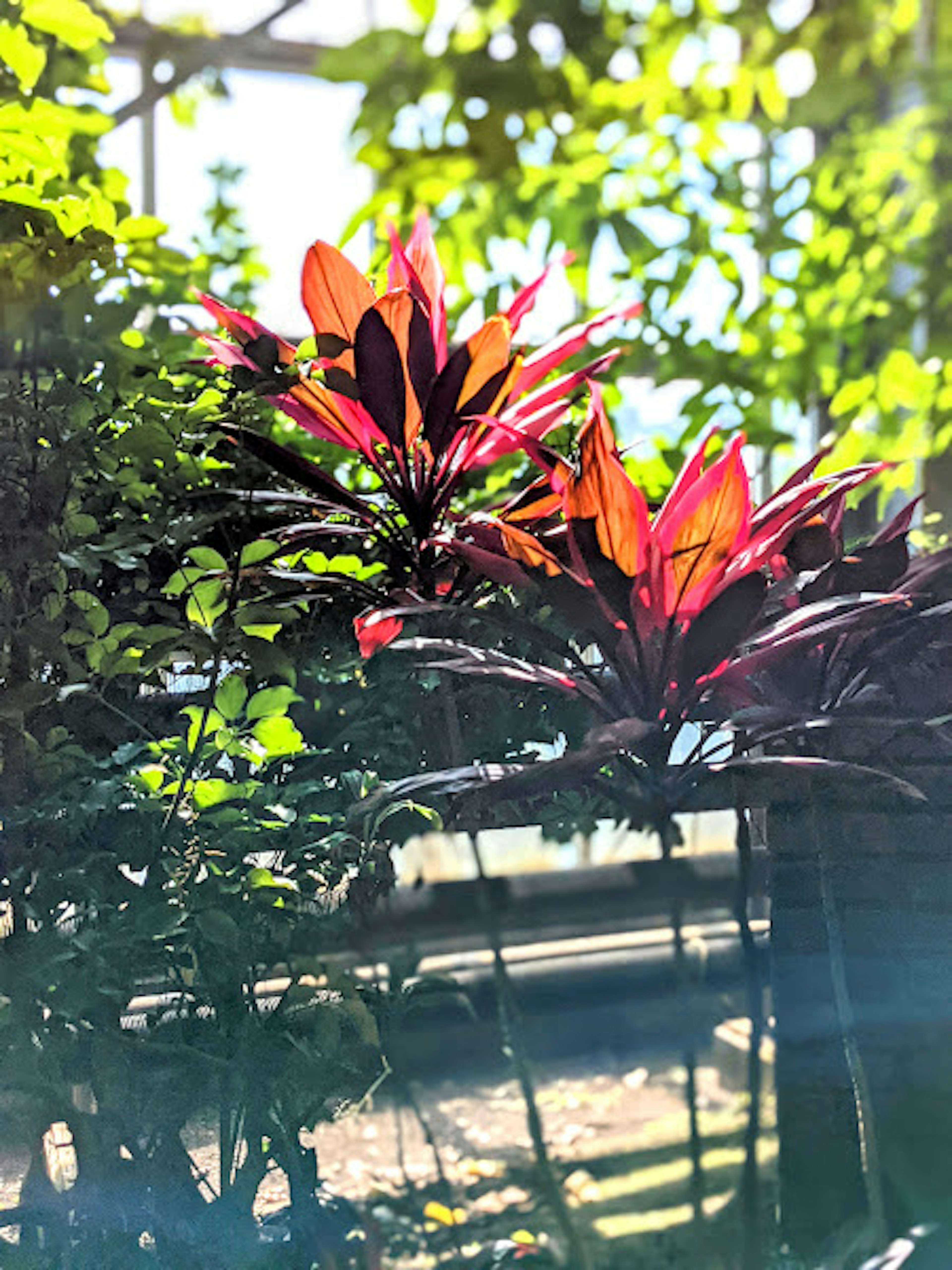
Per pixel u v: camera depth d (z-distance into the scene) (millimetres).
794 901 1566
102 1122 1453
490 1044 1396
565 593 1681
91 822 1565
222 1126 1438
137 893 1533
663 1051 1362
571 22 3340
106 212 1902
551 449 1896
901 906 1544
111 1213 1388
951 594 1812
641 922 1522
